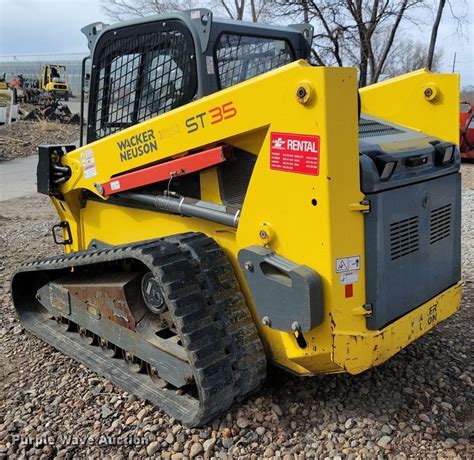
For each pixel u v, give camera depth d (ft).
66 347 11.90
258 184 8.39
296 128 7.73
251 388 9.04
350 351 8.04
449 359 11.30
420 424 9.16
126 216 11.76
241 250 8.59
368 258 8.13
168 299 8.61
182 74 9.98
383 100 11.48
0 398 10.50
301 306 7.82
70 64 122.52
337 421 9.19
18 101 88.63
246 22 10.87
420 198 9.02
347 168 7.66
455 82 10.32
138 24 10.60
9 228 24.85
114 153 11.02
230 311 9.02
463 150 42.78
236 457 8.46
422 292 9.37
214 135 8.95
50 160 12.82
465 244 19.84
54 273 12.85
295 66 7.59
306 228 7.86
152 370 10.05
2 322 13.92
